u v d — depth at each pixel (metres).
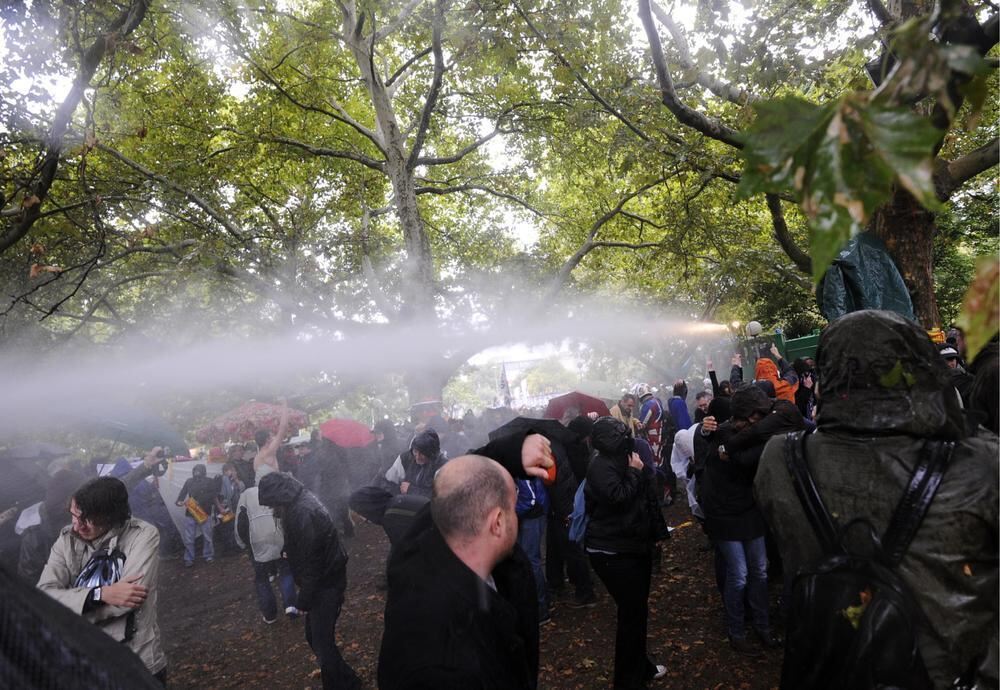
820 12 6.20
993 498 1.57
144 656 3.02
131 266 15.74
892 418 1.70
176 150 15.98
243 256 14.91
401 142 16.48
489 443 2.18
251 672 6.07
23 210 7.13
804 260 7.55
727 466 4.86
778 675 4.68
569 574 6.50
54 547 3.12
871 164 0.71
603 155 14.63
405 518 3.24
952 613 1.56
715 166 7.51
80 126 7.69
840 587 1.62
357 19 15.64
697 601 6.29
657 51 5.58
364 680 5.56
